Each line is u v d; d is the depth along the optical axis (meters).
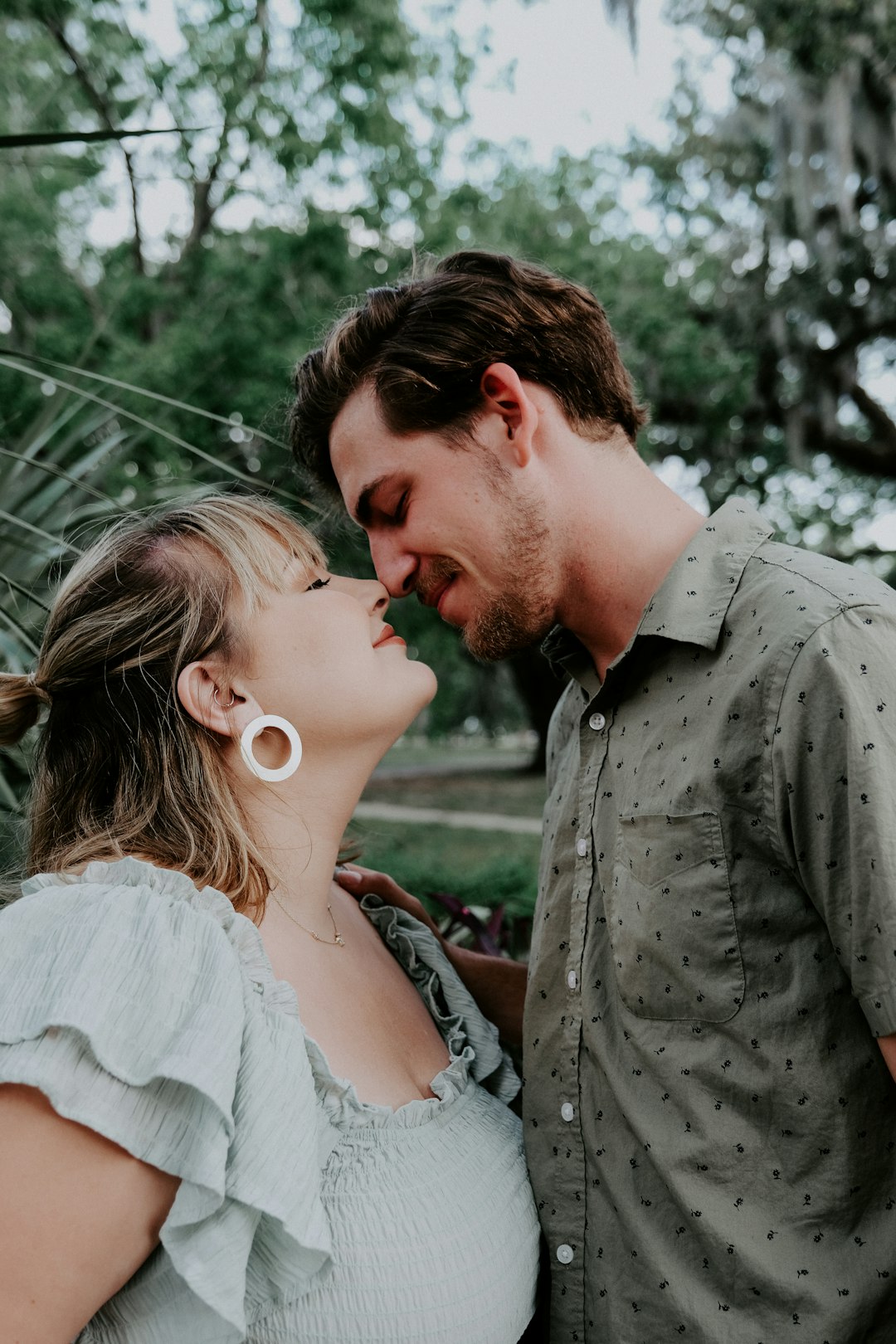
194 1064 0.92
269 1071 1.01
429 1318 1.07
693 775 1.19
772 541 1.28
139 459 5.03
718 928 1.16
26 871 1.32
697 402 12.82
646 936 1.20
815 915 1.13
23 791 2.18
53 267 11.01
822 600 1.13
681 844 1.19
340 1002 1.28
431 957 1.53
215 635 1.25
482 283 1.34
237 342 9.42
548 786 1.60
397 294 1.38
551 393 1.35
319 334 1.63
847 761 1.04
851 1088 1.11
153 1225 0.95
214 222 11.62
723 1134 1.14
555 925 1.35
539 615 1.38
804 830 1.09
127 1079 0.92
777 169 11.67
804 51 10.90
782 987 1.14
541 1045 1.32
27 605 2.33
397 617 10.82
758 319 13.30
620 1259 1.20
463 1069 1.34
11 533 2.44
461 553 1.36
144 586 1.28
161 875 1.11
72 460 3.24
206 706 1.24
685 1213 1.14
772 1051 1.13
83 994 0.94
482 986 1.67
